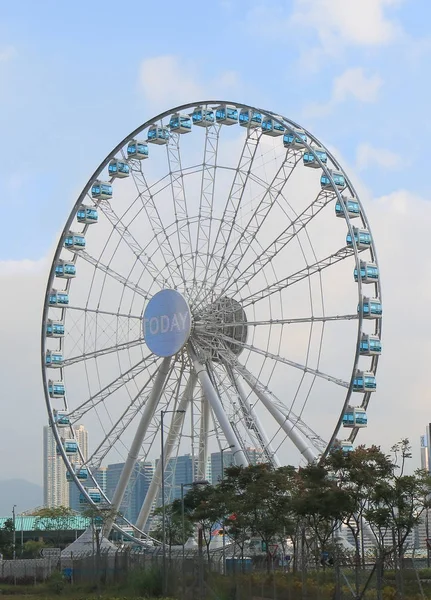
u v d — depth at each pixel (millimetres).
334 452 79062
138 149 128875
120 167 129875
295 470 95500
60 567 120500
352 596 70438
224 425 113500
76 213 130250
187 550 120500
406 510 69500
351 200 115500
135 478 124562
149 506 121438
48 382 127125
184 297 118188
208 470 130750
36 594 103500
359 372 109812
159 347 118062
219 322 116625
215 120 122688
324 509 73812
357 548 73188
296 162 116312
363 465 73688
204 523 110812
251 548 108188
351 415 109375
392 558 79750
